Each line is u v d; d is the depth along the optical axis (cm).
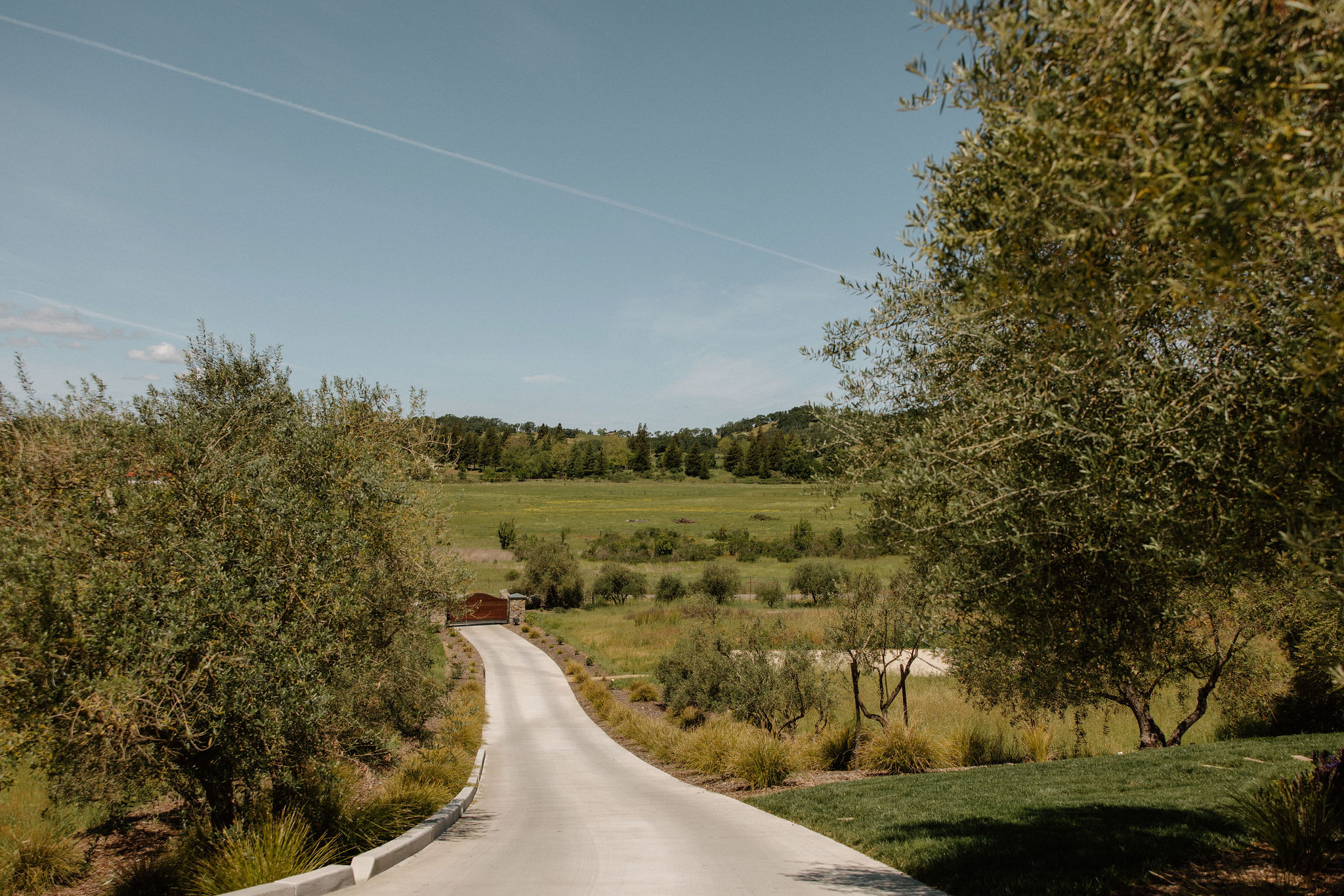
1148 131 230
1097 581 409
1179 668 1159
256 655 548
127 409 650
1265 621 1056
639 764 1538
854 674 1318
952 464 406
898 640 1296
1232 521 318
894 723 1309
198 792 658
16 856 635
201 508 597
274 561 603
